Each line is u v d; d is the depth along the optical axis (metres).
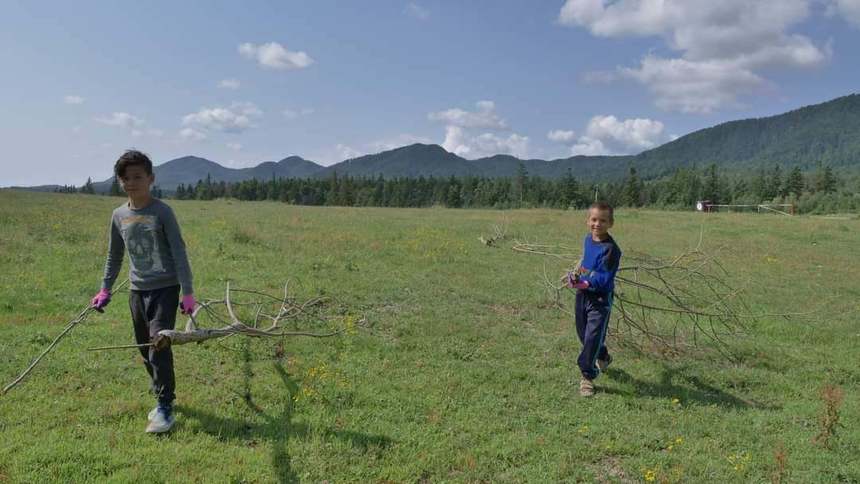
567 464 4.80
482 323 8.65
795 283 12.70
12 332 6.71
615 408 6.03
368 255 13.01
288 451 4.67
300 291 9.24
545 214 29.73
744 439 5.46
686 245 17.67
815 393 6.83
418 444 4.96
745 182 115.81
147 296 4.84
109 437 4.66
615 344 7.98
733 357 7.89
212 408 5.30
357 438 4.97
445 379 6.43
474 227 20.84
